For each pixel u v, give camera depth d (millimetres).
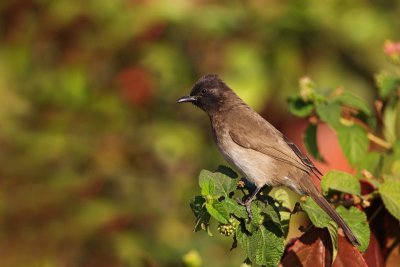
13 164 12617
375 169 8812
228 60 12625
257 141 8969
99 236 12062
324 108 8727
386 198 7430
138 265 11930
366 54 12922
